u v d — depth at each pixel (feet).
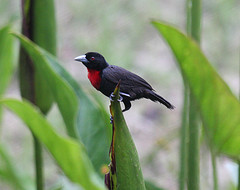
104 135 22.02
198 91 18.34
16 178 32.55
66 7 74.69
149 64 66.33
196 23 21.62
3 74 34.01
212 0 73.41
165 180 48.65
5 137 55.98
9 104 17.52
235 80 63.52
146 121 59.52
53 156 17.35
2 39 32.68
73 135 22.52
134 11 73.72
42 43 26.43
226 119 18.58
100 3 74.59
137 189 17.95
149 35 71.51
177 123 55.11
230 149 19.42
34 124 17.34
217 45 68.64
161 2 76.07
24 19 26.00
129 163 17.71
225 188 46.29
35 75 26.27
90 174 16.75
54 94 21.94
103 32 69.77
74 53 67.97
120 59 65.31
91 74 22.21
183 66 17.89
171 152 47.96
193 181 21.85
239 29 70.74
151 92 21.58
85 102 22.35
